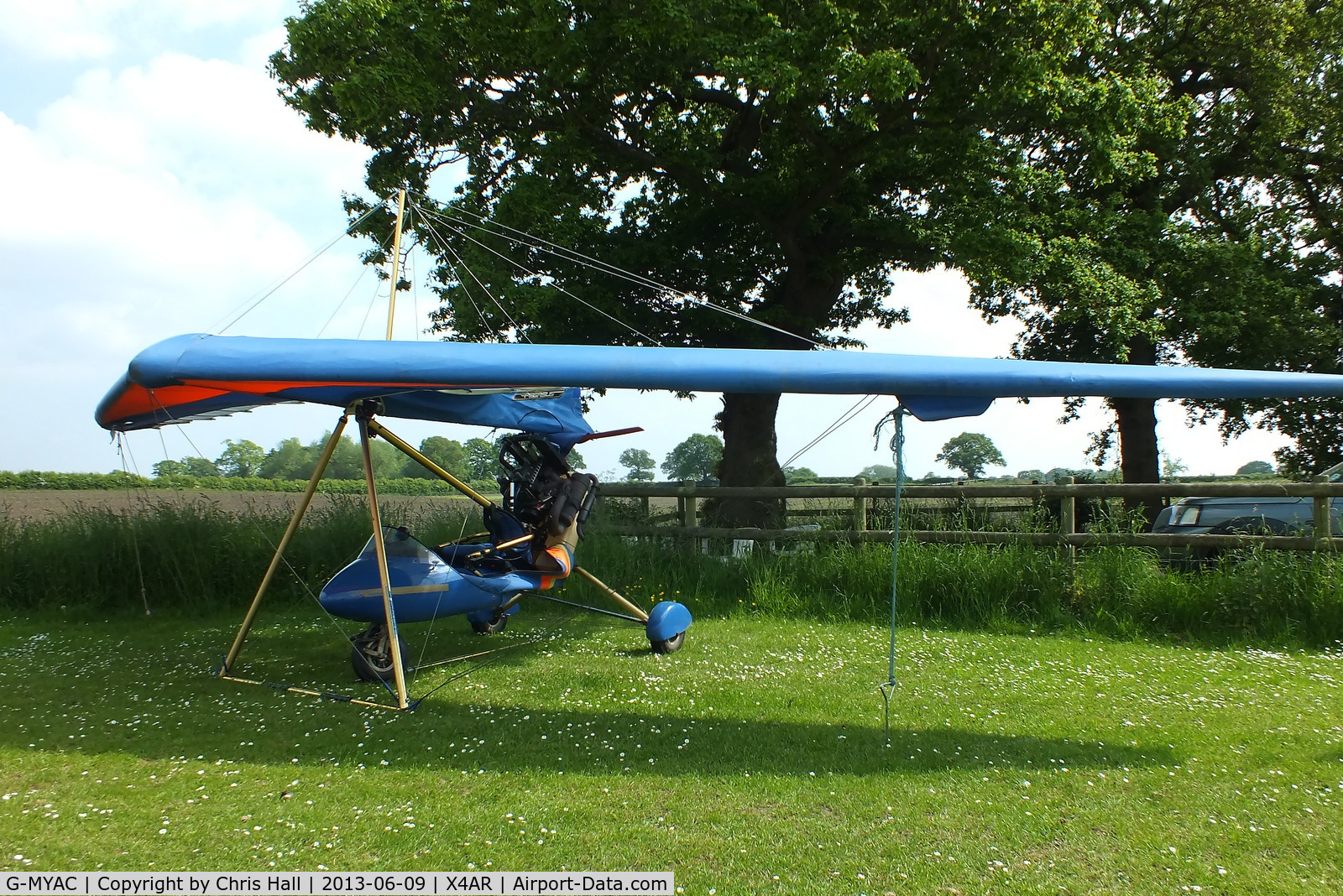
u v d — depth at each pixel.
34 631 7.29
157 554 8.27
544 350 4.19
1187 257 13.33
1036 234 12.17
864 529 8.48
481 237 11.48
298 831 3.13
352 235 12.38
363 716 4.61
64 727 4.41
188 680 5.41
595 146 12.80
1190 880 2.82
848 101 11.05
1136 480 17.14
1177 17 14.55
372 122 11.10
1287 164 15.02
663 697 4.97
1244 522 9.26
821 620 7.47
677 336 13.46
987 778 3.71
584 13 11.36
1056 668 5.71
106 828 3.16
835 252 14.07
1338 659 5.96
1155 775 3.73
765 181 12.38
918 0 10.41
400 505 10.05
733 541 8.89
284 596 8.45
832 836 3.13
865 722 4.50
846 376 4.16
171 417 5.43
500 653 6.21
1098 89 11.12
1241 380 4.34
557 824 3.22
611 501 9.76
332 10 10.71
